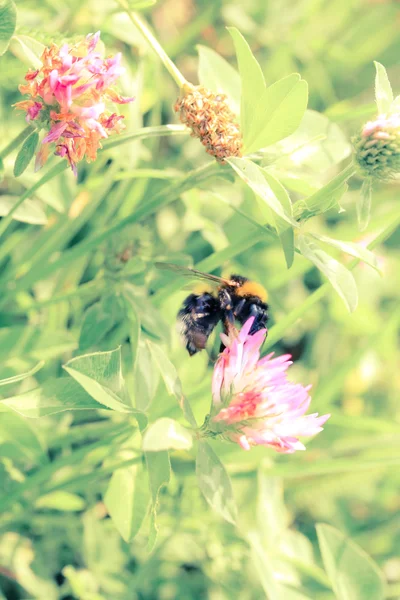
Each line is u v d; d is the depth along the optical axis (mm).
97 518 355
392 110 285
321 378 426
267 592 330
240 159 278
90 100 271
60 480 335
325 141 329
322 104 486
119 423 345
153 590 359
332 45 495
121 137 294
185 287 326
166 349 358
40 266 349
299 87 282
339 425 413
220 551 356
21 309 347
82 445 363
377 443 388
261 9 477
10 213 312
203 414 334
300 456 396
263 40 469
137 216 321
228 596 361
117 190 386
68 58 268
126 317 335
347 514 413
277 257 423
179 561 361
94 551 351
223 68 326
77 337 355
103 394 265
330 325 439
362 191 286
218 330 330
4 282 352
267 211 284
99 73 270
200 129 288
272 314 415
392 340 452
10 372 338
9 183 378
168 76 435
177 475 358
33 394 270
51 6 373
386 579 400
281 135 289
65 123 270
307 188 309
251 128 289
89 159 275
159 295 332
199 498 357
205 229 381
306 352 434
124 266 325
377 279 457
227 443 354
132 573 361
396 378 454
